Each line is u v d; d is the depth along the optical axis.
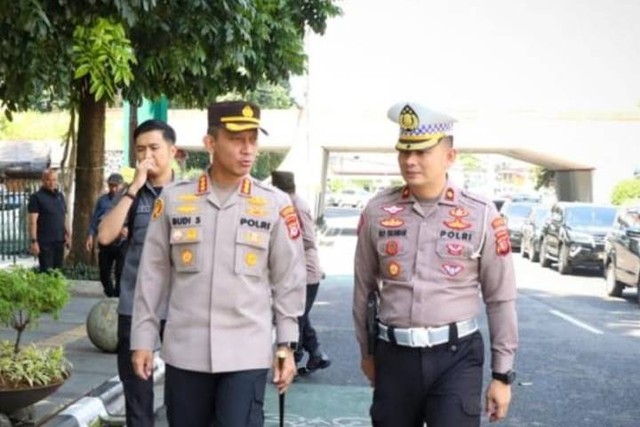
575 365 8.84
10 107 9.49
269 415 6.51
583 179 36.69
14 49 7.62
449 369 3.52
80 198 13.58
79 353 8.02
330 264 21.20
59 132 31.08
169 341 3.62
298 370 7.91
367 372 3.84
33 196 12.14
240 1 9.17
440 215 3.56
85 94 12.51
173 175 4.78
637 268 14.11
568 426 6.43
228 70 12.01
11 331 9.05
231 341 3.55
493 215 3.56
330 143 34.72
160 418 6.11
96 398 6.23
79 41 7.33
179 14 9.23
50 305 5.47
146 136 4.63
